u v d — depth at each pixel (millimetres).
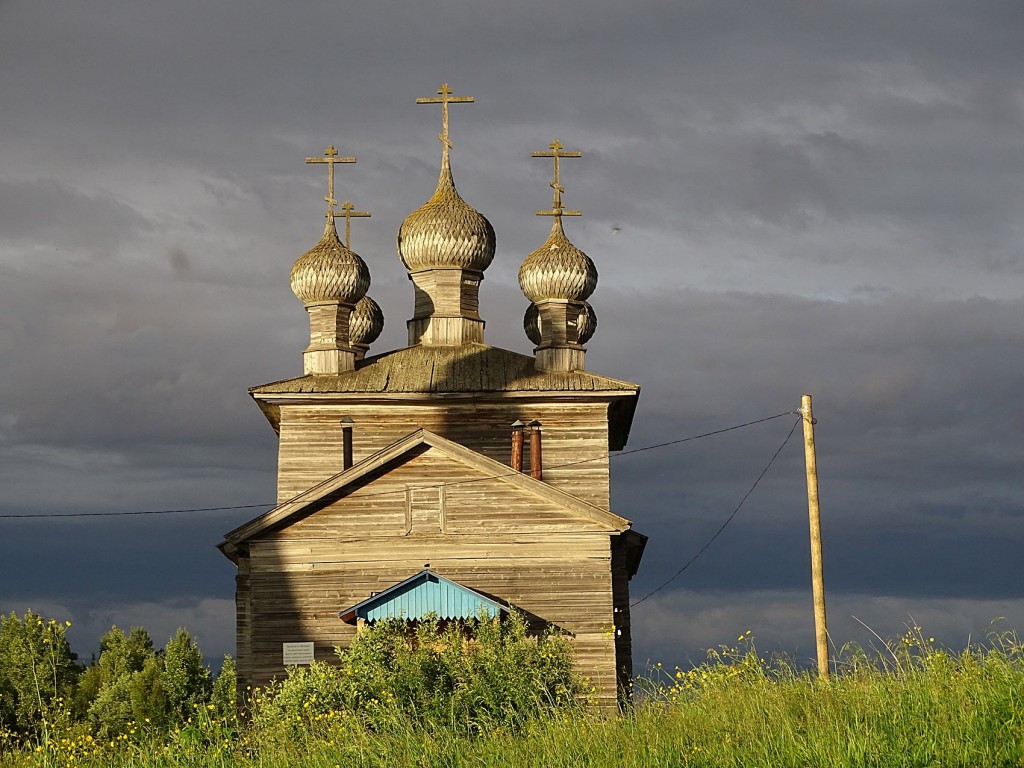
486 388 60594
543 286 63312
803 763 24141
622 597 57000
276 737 31969
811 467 45719
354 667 40812
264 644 50906
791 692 28375
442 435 60875
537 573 51531
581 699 41688
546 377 61750
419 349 64125
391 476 52031
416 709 38469
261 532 51500
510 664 41688
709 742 26031
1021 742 23219
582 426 60938
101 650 76938
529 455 60344
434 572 49844
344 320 63688
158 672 69000
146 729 34531
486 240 65375
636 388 60688
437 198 66062
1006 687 25562
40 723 34750
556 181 66688
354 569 51438
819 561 45062
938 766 22953
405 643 43125
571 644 50531
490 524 51781
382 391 60594
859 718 25875
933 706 25594
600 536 51875
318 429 60812
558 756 26672
